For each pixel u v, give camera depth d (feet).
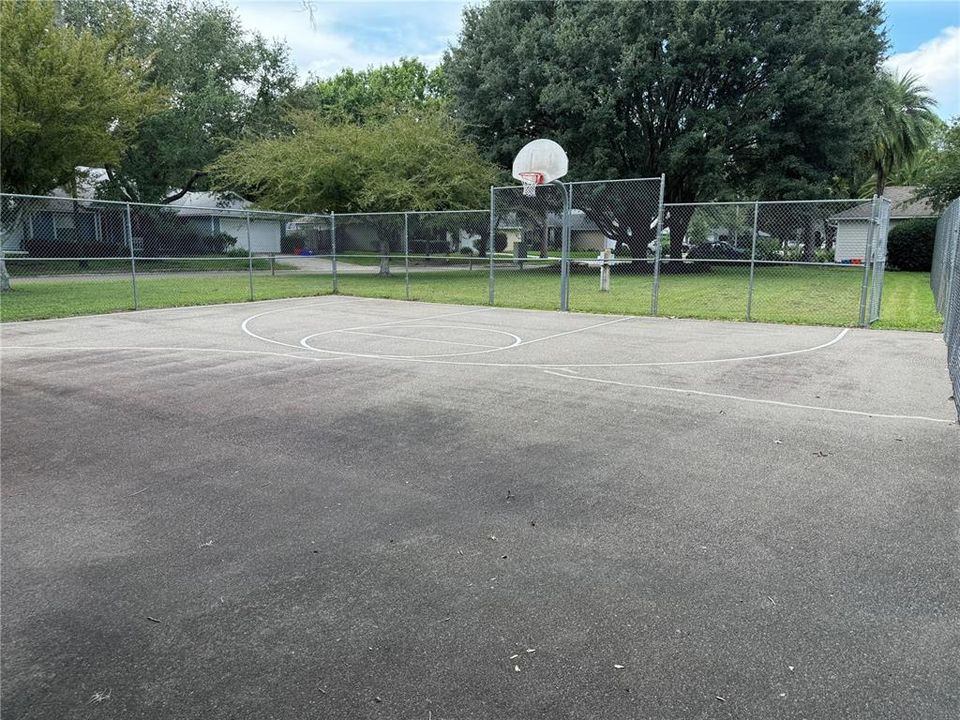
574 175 77.92
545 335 34.30
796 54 72.38
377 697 7.12
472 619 8.59
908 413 18.67
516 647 8.00
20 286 63.41
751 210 53.67
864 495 12.67
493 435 16.48
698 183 80.48
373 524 11.42
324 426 17.28
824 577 9.63
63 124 63.72
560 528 11.27
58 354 28.02
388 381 22.74
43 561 10.13
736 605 8.89
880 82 82.89
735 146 78.38
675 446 15.66
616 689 7.23
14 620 8.57
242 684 7.35
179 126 96.37
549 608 8.84
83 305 48.52
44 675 7.49
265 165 79.51
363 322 39.93
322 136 79.15
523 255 52.42
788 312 45.19
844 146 75.46
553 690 7.22
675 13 71.72
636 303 51.29
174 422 17.63
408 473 13.85
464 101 86.38
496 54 81.35
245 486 13.14
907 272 94.07
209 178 102.37
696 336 33.96
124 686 7.32
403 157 76.43
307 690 7.24
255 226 104.73
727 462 14.55
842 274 74.49
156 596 9.16
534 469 14.08
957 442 15.98
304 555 10.33
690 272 80.43
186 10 103.19
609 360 26.94
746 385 22.29
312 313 44.98
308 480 13.46
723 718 6.78
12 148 62.90
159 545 10.66
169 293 59.41
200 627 8.44
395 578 9.64
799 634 8.24
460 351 29.12
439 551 10.46
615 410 18.93
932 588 9.32
